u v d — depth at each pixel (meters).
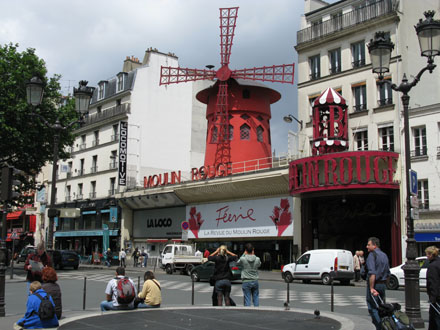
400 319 6.02
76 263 31.30
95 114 42.53
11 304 12.96
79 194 43.88
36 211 49.22
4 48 26.78
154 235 36.19
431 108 21.45
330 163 22.39
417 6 24.39
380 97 23.53
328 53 25.94
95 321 7.55
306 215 25.48
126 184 37.88
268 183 27.09
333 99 23.00
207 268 20.08
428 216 21.09
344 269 19.55
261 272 26.97
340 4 25.70
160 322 7.41
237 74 32.00
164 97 41.16
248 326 7.04
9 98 25.67
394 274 17.16
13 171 10.33
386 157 21.78
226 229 30.20
